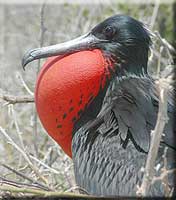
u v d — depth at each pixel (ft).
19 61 47.32
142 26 29.12
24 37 49.96
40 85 28.04
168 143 26.21
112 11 46.52
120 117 27.02
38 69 33.24
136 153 25.94
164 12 44.55
